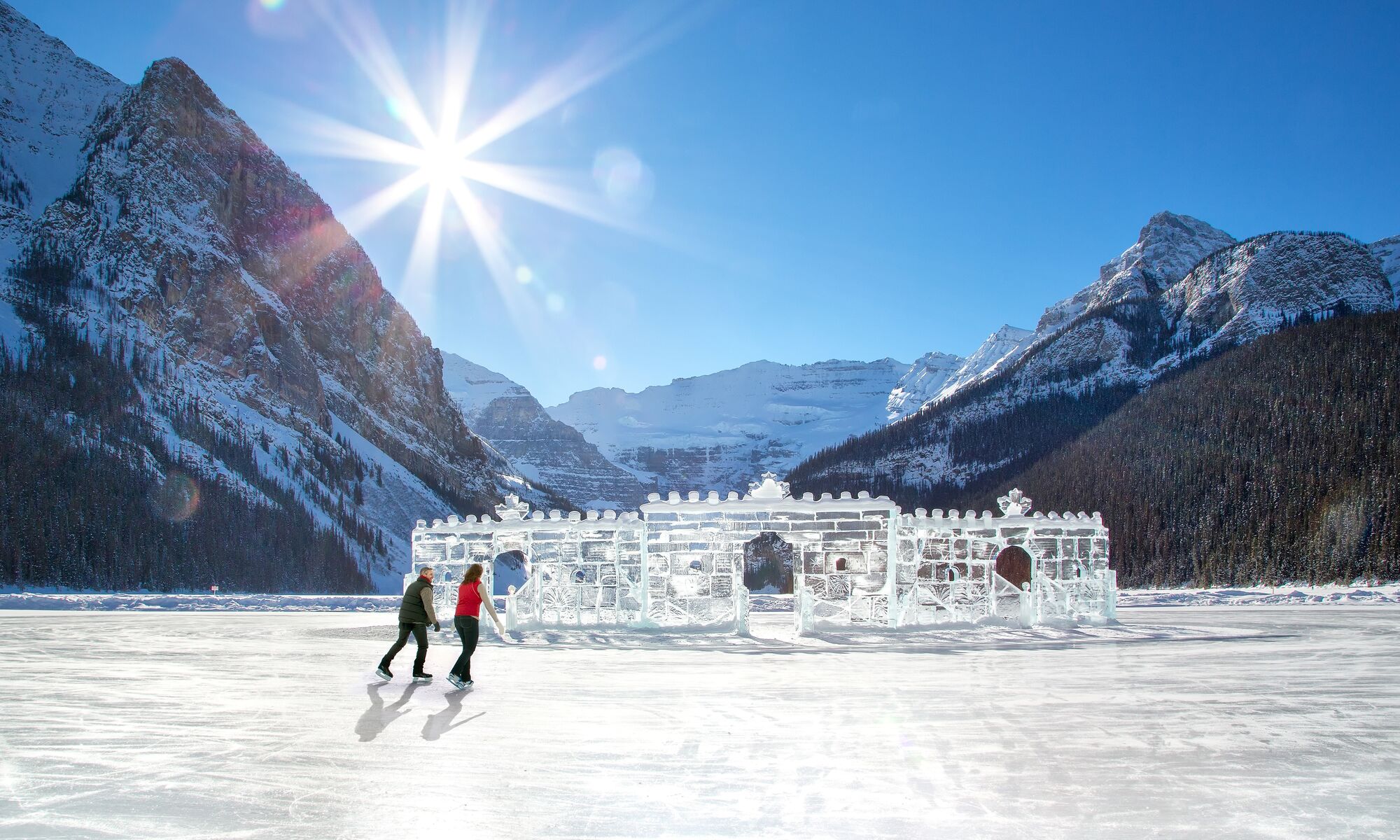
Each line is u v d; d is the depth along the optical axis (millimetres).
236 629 27859
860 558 26719
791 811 8008
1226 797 8406
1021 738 10898
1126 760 9789
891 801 8289
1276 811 7969
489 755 10055
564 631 25828
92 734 11031
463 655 14906
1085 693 14344
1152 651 20719
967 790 8648
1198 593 53469
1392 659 18922
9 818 7707
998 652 20734
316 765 9547
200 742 10633
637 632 25516
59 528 86125
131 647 21531
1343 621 30047
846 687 15094
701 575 26484
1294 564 88125
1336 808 8062
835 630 25859
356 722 11836
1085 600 29109
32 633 25656
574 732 11258
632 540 26859
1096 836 7320
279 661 18688
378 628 28281
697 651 21156
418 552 27828
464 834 7375
